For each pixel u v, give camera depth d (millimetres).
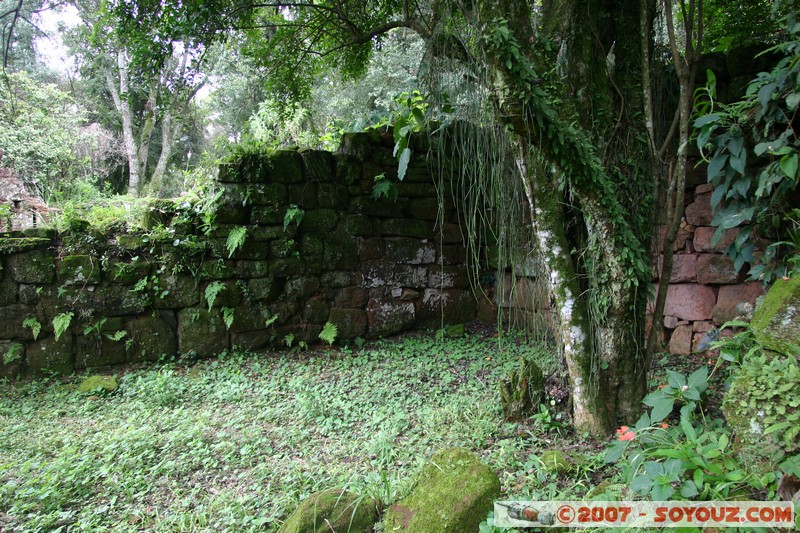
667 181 4527
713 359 4375
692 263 4758
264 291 5520
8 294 4664
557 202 3178
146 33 4398
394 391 4391
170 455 3182
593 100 3195
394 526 2100
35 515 2529
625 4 3270
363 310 6055
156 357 5137
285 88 5898
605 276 3080
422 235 6312
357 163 5922
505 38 2518
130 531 2408
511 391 3553
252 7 4859
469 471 2275
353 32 4887
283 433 3555
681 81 3135
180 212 5348
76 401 4234
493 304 6578
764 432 1979
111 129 15250
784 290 2305
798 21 2682
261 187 5430
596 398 3199
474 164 3961
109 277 5004
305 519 2115
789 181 2922
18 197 5773
